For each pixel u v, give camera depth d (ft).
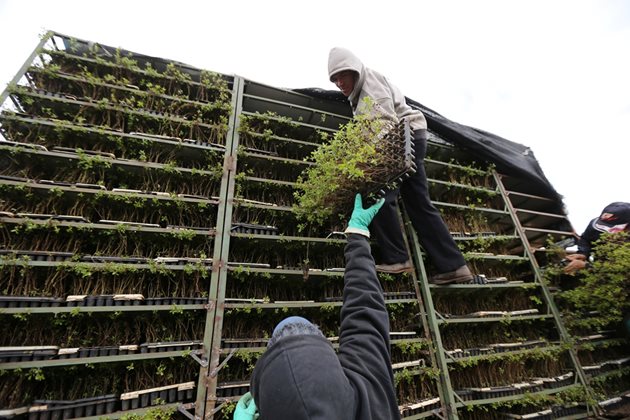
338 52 9.61
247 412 3.74
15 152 7.46
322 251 9.98
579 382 11.06
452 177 13.41
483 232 12.72
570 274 12.89
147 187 8.75
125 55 10.03
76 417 5.94
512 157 14.82
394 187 6.75
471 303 11.59
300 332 2.57
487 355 10.04
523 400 9.77
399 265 9.93
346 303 3.47
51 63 9.14
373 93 9.16
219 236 8.31
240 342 7.64
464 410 9.68
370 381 2.60
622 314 11.94
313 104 12.49
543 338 11.67
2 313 6.10
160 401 6.43
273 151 10.89
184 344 7.03
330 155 6.91
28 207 7.69
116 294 7.24
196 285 7.97
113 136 8.51
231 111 10.19
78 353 6.36
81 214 7.89
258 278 8.93
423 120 10.23
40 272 7.13
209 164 9.71
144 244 8.30
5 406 5.99
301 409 1.98
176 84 10.39
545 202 16.14
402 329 9.91
